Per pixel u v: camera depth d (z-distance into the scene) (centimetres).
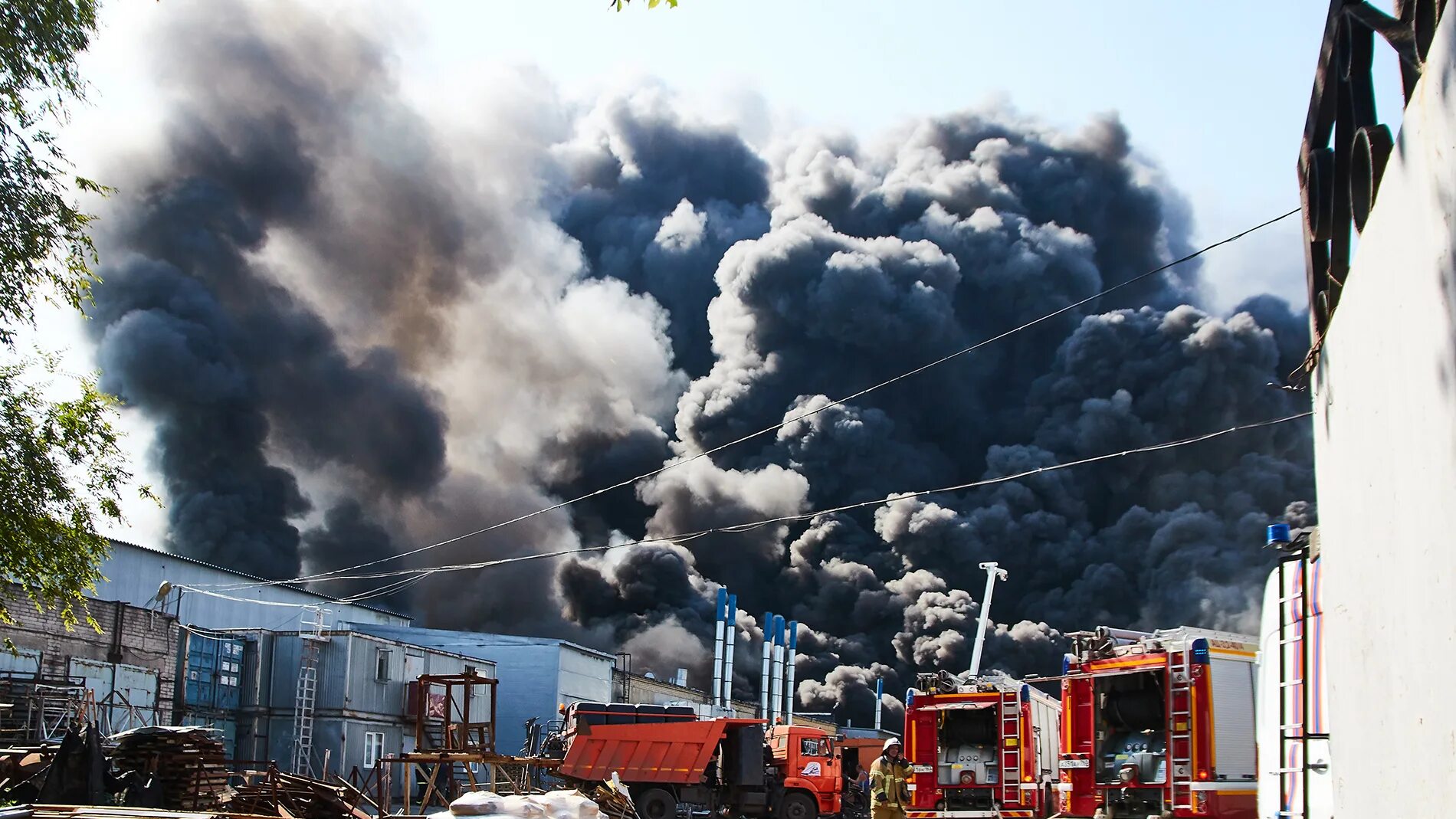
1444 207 302
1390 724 378
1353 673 436
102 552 1502
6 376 1400
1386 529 374
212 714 3738
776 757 3016
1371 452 392
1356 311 410
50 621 3045
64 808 1212
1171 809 1413
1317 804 621
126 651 3325
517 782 2789
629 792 2897
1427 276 319
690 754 2884
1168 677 1445
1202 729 1414
